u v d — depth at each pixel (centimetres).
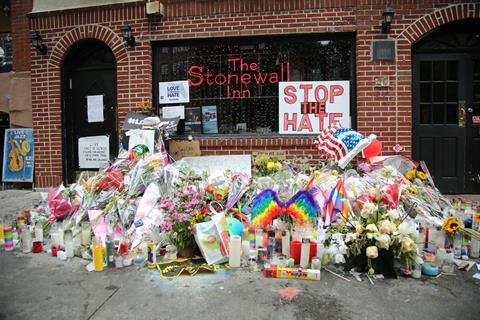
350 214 405
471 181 655
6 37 800
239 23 679
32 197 696
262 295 318
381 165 547
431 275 354
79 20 724
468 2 620
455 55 653
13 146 776
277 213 401
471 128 654
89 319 285
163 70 718
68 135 759
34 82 749
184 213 395
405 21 635
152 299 314
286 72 684
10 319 286
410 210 440
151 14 686
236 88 698
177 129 714
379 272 354
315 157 663
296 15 664
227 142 680
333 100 672
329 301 307
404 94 639
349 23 650
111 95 749
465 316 284
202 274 361
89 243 417
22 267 386
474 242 397
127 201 463
